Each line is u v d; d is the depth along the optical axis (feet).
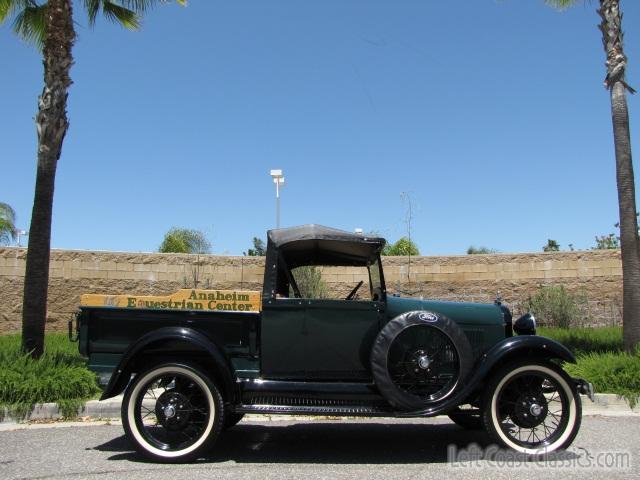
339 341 19.17
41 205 30.22
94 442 20.93
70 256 49.42
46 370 26.40
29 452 19.45
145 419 23.18
